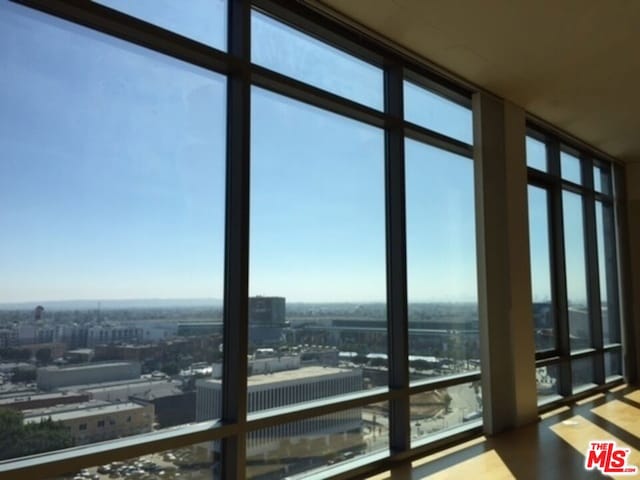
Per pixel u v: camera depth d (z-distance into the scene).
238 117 3.12
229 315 3.04
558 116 5.79
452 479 3.50
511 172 5.25
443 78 4.65
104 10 2.55
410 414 4.13
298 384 3.40
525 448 4.21
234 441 2.92
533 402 5.17
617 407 5.82
